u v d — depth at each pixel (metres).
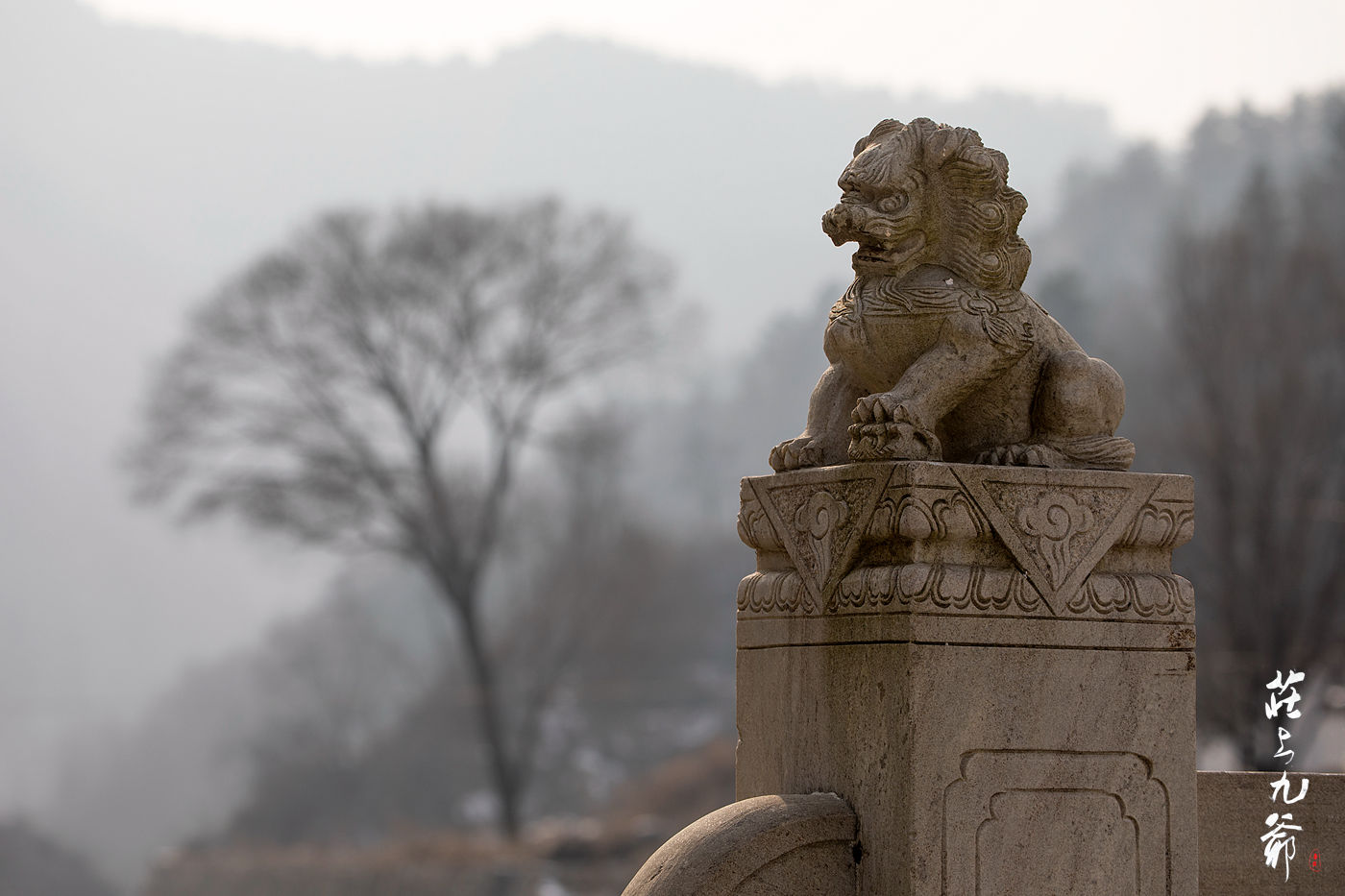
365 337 62.47
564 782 74.06
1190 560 37.19
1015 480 6.80
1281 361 35.47
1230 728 34.47
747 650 7.54
